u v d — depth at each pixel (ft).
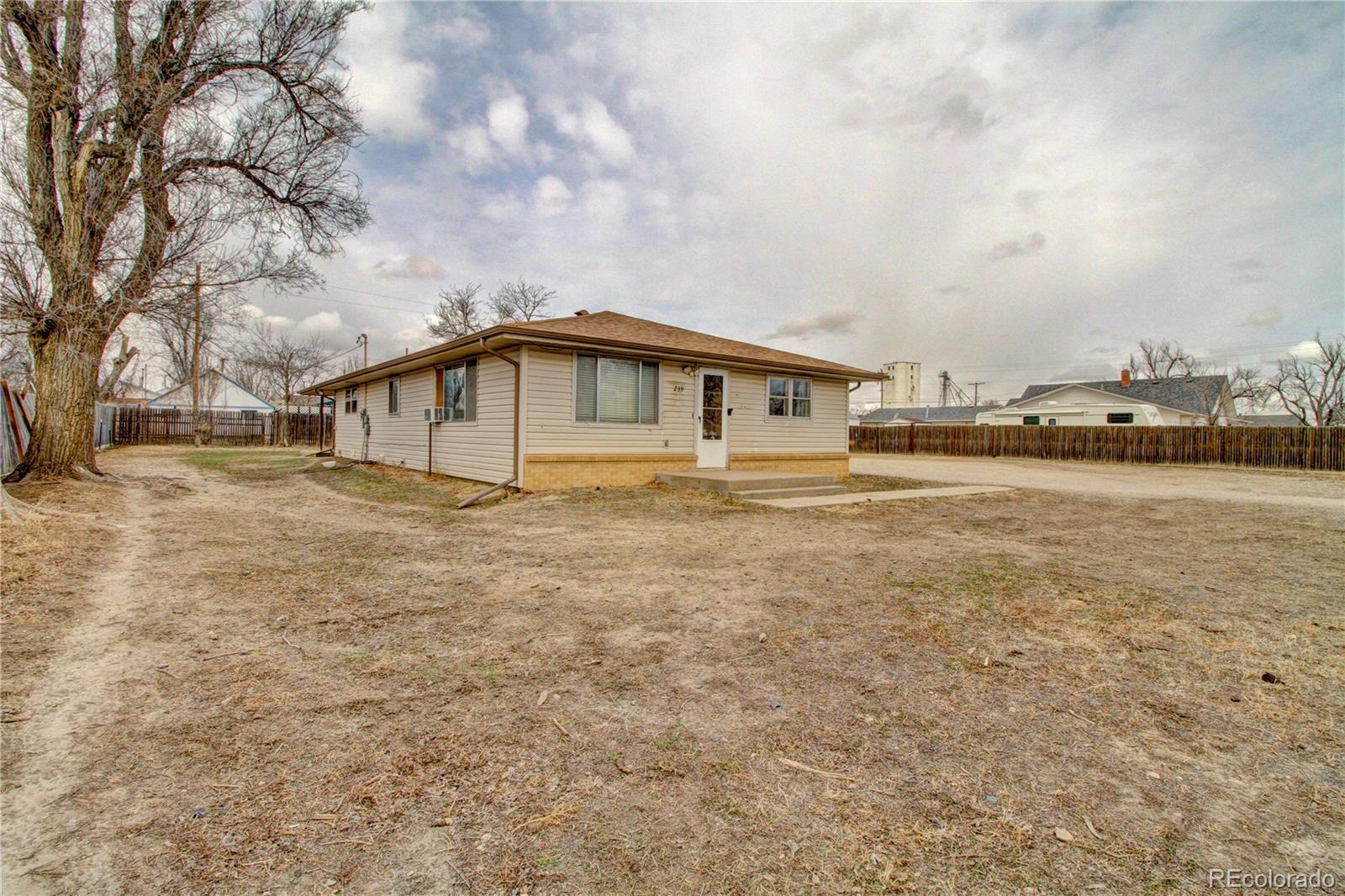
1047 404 111.55
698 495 32.58
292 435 92.27
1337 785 7.16
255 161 36.37
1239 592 15.61
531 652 11.06
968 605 14.12
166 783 6.82
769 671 10.33
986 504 33.01
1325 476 56.59
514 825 6.25
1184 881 5.52
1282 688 9.89
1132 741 8.17
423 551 19.56
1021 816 6.50
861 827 6.29
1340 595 15.37
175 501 29.32
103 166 28.76
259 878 5.39
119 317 31.09
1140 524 26.81
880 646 11.49
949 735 8.26
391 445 52.21
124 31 28.53
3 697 8.81
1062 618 13.30
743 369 42.24
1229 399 114.21
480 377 38.04
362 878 5.44
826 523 25.85
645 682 9.84
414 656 10.84
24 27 25.31
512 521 25.66
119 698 8.88
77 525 20.38
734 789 6.93
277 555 18.72
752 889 5.38
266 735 7.94
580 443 34.83
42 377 30.30
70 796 6.51
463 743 7.86
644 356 36.70
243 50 33.45
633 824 6.30
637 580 16.19
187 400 115.34
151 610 12.96
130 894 5.13
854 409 225.97
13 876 5.29
